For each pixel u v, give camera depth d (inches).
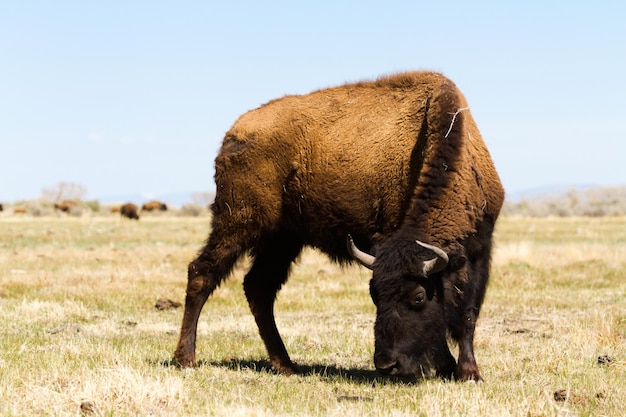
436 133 1104.8
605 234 5128.0
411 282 995.9
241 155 1238.3
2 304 1862.7
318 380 1123.3
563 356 1244.5
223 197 1253.1
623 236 4911.4
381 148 1160.8
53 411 860.0
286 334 1562.5
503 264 2901.1
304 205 1214.3
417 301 995.9
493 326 1654.8
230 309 1946.4
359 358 1343.5
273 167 1226.0
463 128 1112.2
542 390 1003.9
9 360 1143.0
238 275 2669.8
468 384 1038.4
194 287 1235.9
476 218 1096.8
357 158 1173.1
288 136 1221.1
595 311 1651.1
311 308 1971.0
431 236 1054.4
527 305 1975.9
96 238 4618.6
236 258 1261.1
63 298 2005.4
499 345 1413.6
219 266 1250.0
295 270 2837.1
